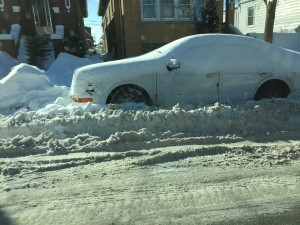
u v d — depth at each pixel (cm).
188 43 629
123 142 475
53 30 1647
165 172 391
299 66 658
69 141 475
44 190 354
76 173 392
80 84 600
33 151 459
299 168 400
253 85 643
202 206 319
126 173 390
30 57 1448
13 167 401
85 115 526
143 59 619
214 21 1585
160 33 1599
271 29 1291
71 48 1486
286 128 536
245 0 2578
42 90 788
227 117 537
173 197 336
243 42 640
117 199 334
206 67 620
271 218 300
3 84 746
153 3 1579
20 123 522
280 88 662
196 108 577
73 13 1622
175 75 612
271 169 397
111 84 600
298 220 297
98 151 456
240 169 397
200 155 439
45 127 511
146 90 612
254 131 525
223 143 481
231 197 335
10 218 303
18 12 1523
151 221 296
